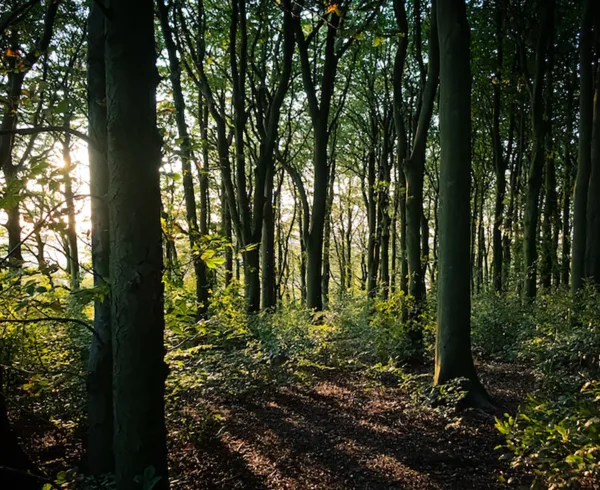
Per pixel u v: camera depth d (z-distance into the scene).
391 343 9.27
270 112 11.05
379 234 22.47
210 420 5.46
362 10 4.40
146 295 2.68
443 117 6.71
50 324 6.23
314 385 7.68
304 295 23.41
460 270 6.64
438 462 4.88
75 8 7.37
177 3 9.82
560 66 16.27
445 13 6.60
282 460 4.98
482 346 10.52
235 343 7.78
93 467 3.43
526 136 17.27
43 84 3.38
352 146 23.86
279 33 13.02
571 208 20.20
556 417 2.97
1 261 2.77
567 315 8.38
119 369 2.71
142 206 2.66
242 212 11.16
